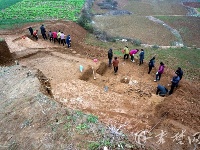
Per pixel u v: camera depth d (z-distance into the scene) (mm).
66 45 22406
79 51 20875
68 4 40594
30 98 8656
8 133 7305
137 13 39469
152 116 11109
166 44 26891
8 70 11602
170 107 11570
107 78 15875
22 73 11031
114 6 43156
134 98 13031
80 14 35281
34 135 6984
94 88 13438
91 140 6551
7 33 24891
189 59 22469
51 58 17688
